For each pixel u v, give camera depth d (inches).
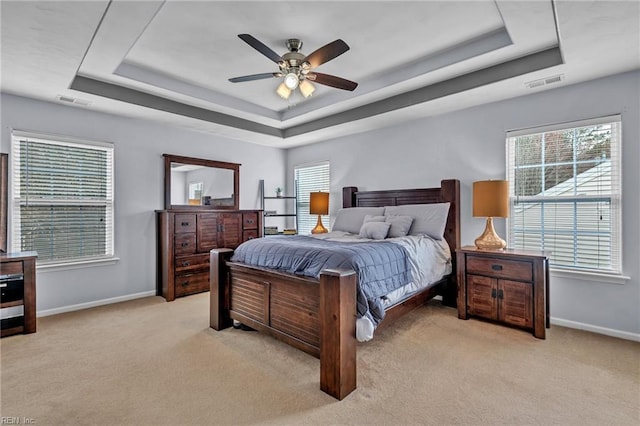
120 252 156.9
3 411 70.3
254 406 72.7
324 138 204.7
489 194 124.3
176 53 116.3
